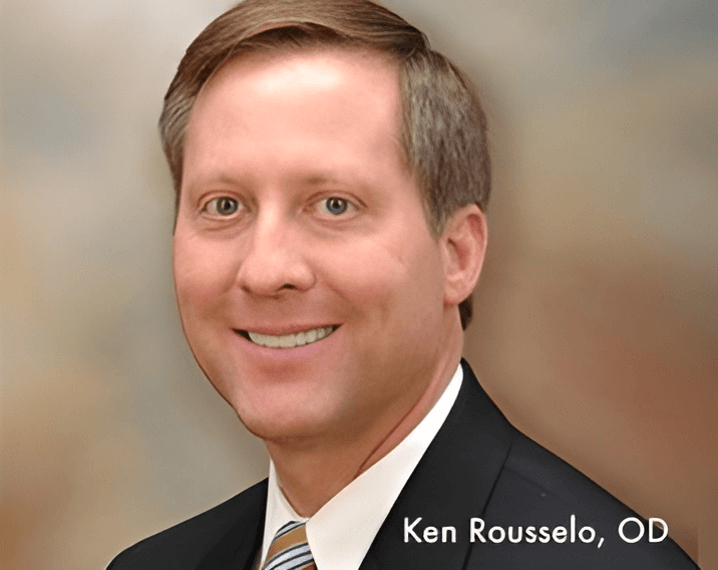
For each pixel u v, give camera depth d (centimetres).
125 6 248
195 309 172
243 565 197
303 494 181
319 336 165
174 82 181
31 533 244
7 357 249
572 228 222
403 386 170
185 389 245
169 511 242
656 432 215
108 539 240
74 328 249
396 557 169
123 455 245
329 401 165
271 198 160
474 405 182
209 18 246
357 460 175
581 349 219
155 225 249
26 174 251
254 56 168
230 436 242
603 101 224
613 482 214
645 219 221
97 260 250
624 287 220
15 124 251
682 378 216
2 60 251
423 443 175
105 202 250
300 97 162
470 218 177
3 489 244
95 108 250
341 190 160
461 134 174
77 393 247
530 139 223
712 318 217
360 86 164
